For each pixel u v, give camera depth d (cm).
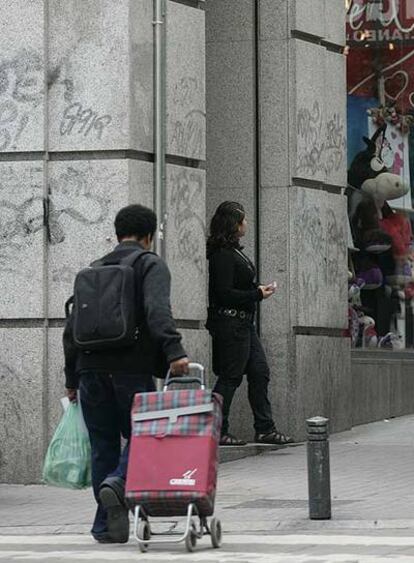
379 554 1205
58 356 1803
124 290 1271
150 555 1227
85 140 1803
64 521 1509
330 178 2150
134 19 1803
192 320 1886
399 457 1891
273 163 2077
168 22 1852
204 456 1231
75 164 1805
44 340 1803
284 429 2055
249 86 2089
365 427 2227
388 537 1320
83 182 1802
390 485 1650
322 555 1205
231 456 1916
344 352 2170
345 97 2202
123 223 1321
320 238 2120
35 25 1814
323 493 1426
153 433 1240
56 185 1811
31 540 1373
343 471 1764
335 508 1491
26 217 1814
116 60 1797
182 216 1864
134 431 1245
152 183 1831
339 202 2170
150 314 1258
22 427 1805
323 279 2125
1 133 1823
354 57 2309
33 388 1802
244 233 1972
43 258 1805
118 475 1290
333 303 2148
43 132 1811
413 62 2369
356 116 2303
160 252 1814
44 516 1548
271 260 2072
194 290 1881
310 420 1434
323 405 2117
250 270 1947
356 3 2322
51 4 1819
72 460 1331
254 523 1429
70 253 1803
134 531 1259
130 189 1788
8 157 1827
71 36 1811
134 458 1241
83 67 1806
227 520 1449
